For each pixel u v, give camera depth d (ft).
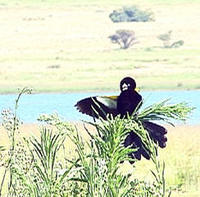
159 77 605.31
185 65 645.51
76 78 616.39
